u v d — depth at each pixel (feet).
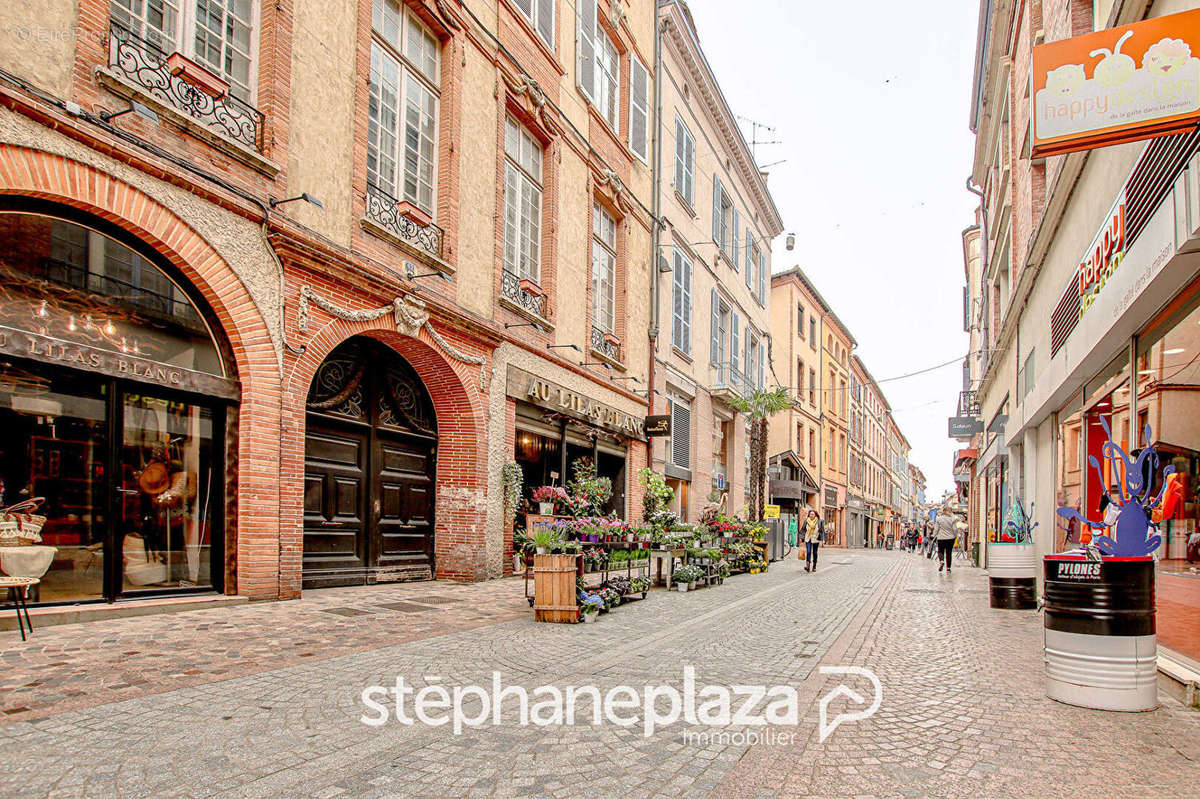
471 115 38.42
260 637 20.07
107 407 22.39
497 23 41.24
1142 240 18.81
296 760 11.53
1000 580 34.42
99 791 10.00
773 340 114.21
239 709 13.78
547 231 46.21
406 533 35.88
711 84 73.72
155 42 23.30
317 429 31.01
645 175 61.11
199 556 24.84
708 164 77.10
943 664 20.49
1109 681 15.58
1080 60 16.58
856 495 164.45
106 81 20.92
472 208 38.24
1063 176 29.99
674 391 66.59
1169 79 15.89
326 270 28.27
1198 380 17.52
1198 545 17.33
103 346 21.99
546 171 46.57
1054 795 10.78
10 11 18.79
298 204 27.55
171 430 24.16
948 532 61.72
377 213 31.91
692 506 69.36
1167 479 19.53
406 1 34.76
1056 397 34.30
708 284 75.97
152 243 22.82
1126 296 20.40
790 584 46.75
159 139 22.56
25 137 19.08
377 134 32.96
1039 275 40.37
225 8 25.88
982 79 60.08
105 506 22.18
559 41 48.21
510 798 10.42
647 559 36.96
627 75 58.29
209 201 24.17
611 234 56.49
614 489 56.03
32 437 20.67
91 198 20.65
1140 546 17.04
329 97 29.35
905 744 13.11
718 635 24.99
